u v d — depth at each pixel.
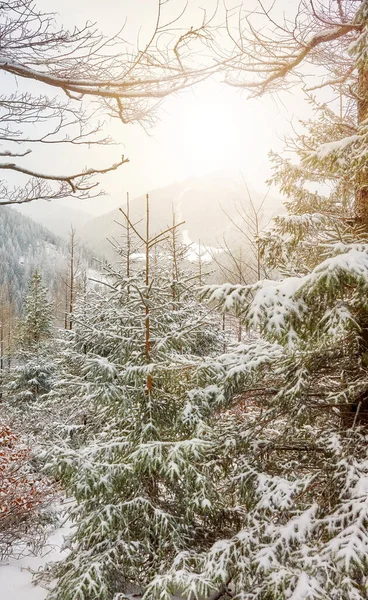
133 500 4.68
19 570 6.80
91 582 4.00
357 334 3.73
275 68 2.89
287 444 4.29
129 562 4.38
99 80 2.89
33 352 20.23
